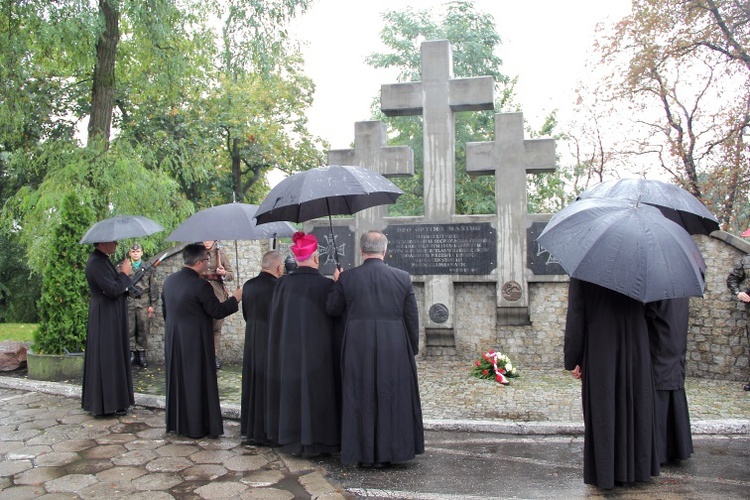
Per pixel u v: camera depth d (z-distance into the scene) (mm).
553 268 9414
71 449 5531
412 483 4680
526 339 9586
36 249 12414
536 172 9789
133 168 13117
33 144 16516
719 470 4848
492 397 7383
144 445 5645
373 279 5027
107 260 6691
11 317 21578
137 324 9680
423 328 9820
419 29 17391
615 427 4348
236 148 26562
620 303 4371
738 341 8141
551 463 5098
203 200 26000
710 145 17891
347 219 10062
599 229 3963
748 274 7820
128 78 15383
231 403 7129
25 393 7711
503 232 9555
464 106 9828
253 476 4859
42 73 16375
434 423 6145
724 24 16688
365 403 4910
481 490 4523
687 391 7535
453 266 9680
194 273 5957
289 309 5297
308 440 5121
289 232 6113
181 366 5852
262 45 12594
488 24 17594
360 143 10094
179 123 21953
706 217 4848
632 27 17953
